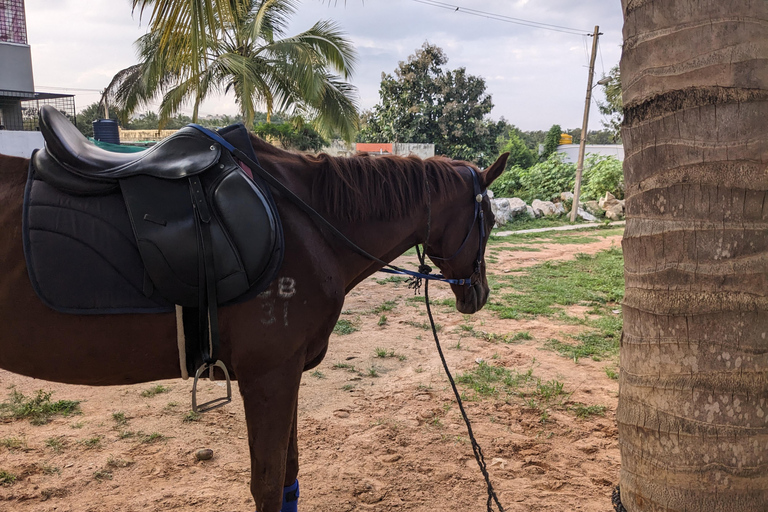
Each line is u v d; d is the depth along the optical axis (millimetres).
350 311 6652
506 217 18391
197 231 1855
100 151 2074
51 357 1838
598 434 3549
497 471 3076
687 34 1467
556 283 8625
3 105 14750
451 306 6992
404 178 2377
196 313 1902
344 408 3881
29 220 1782
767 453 1528
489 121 31797
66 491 2744
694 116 1475
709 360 1515
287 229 2053
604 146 35312
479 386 4254
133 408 3795
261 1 13305
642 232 1623
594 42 18406
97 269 1806
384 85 31516
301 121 15961
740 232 1462
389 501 2775
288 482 2357
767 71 1442
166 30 3543
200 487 2854
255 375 1997
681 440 1565
